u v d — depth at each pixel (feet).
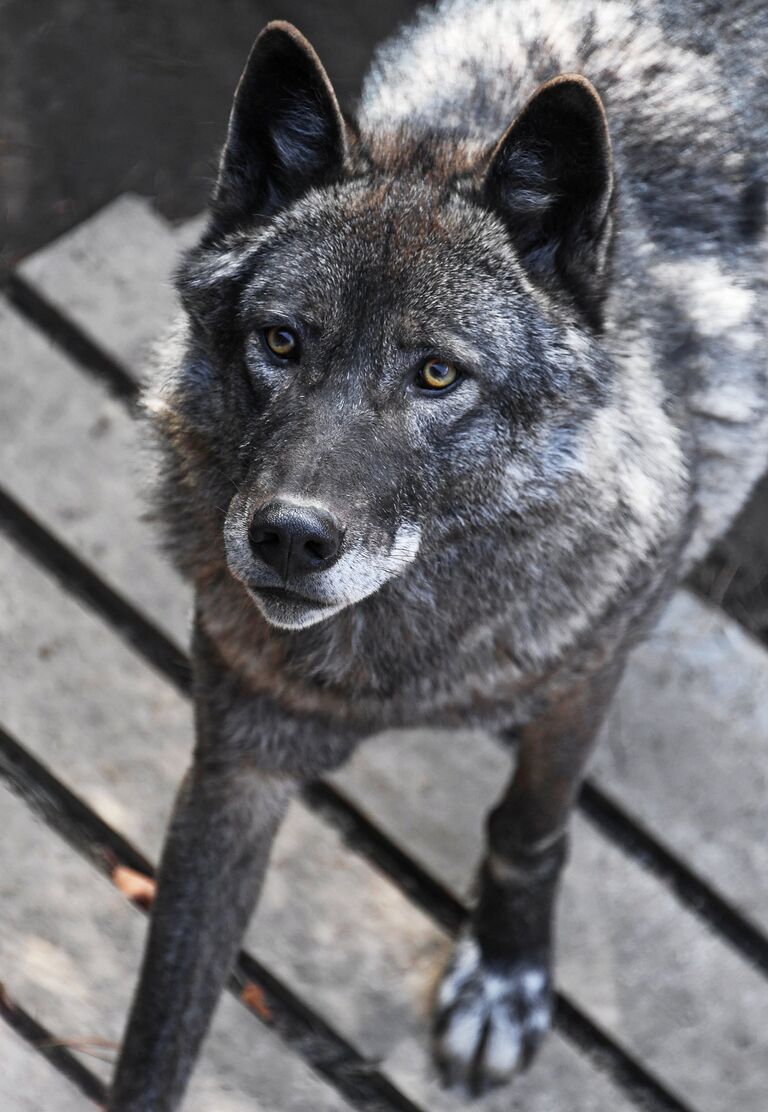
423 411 4.79
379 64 5.75
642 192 5.30
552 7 5.60
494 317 4.80
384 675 5.16
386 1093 5.74
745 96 5.56
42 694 6.09
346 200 4.83
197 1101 5.62
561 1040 5.77
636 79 5.43
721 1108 5.72
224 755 5.25
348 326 4.75
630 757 6.13
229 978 5.82
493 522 4.95
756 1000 5.84
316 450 4.69
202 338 4.98
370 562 4.75
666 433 5.08
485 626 5.10
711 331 5.29
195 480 5.06
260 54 4.83
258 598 4.82
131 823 5.96
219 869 5.30
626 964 5.88
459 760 6.11
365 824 6.06
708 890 6.01
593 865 5.99
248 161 4.95
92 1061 5.65
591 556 5.07
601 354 4.93
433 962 5.87
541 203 4.84
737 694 6.24
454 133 5.12
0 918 5.80
